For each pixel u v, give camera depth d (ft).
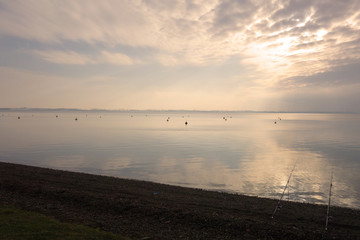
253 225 47.91
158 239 41.68
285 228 47.01
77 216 49.16
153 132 352.28
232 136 304.09
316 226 49.62
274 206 62.69
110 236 39.58
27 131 335.06
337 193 85.56
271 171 118.21
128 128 426.10
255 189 89.25
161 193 70.49
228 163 137.28
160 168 123.24
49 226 39.70
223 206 60.49
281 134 335.47
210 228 47.29
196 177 105.91
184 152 175.32
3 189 64.28
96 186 74.38
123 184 79.51
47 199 58.85
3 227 37.24
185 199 65.31
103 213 52.34
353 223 51.83
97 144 213.87
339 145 219.61
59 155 156.97
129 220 49.34
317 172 116.67
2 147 188.34
